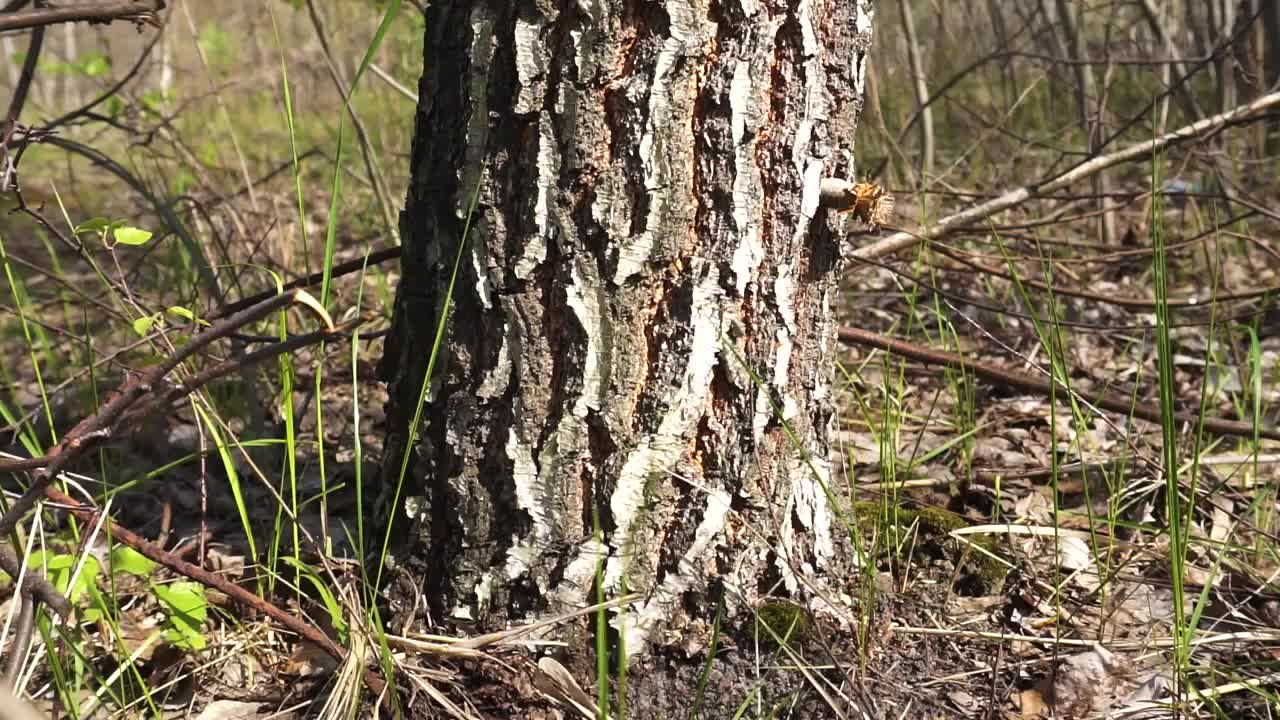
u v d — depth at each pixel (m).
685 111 1.52
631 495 1.57
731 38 1.51
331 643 1.54
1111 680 1.62
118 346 2.57
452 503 1.60
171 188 3.29
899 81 4.88
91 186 4.67
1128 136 4.32
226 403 2.25
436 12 1.57
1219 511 1.95
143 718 1.59
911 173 3.49
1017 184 3.77
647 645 1.58
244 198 3.90
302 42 5.07
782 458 1.62
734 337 1.57
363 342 2.64
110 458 2.12
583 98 1.51
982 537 1.84
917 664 1.64
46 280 3.27
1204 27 4.40
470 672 1.58
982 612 1.74
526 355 1.56
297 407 2.33
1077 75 3.72
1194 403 2.34
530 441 1.57
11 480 1.97
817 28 1.55
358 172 4.52
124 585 1.78
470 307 1.57
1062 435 2.23
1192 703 1.58
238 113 5.13
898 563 1.78
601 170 1.52
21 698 1.49
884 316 2.87
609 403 1.56
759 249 1.56
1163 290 1.53
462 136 1.55
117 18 1.61
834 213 1.61
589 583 1.58
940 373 2.47
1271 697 1.56
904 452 2.18
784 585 1.62
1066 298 2.99
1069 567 1.84
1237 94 3.76
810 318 1.62
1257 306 2.72
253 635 1.67
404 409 1.64
